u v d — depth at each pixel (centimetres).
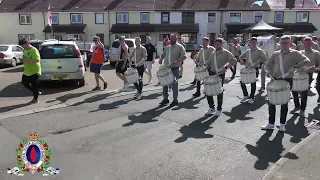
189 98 877
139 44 896
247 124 626
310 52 742
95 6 3872
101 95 909
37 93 822
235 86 1087
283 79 605
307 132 576
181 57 758
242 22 3822
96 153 484
